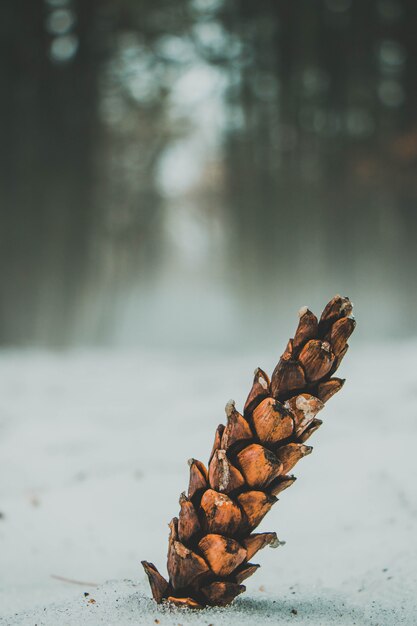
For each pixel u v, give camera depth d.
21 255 33.00
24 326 32.88
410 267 33.81
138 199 45.50
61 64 34.59
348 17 37.56
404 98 33.19
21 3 31.80
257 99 41.66
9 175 32.69
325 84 38.78
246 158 43.25
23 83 33.28
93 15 34.69
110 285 44.06
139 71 40.53
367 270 38.91
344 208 39.06
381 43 36.94
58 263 35.44
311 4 38.31
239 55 40.97
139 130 43.88
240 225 44.12
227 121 42.91
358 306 38.28
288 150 41.31
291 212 41.94
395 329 33.03
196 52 40.69
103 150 39.94
